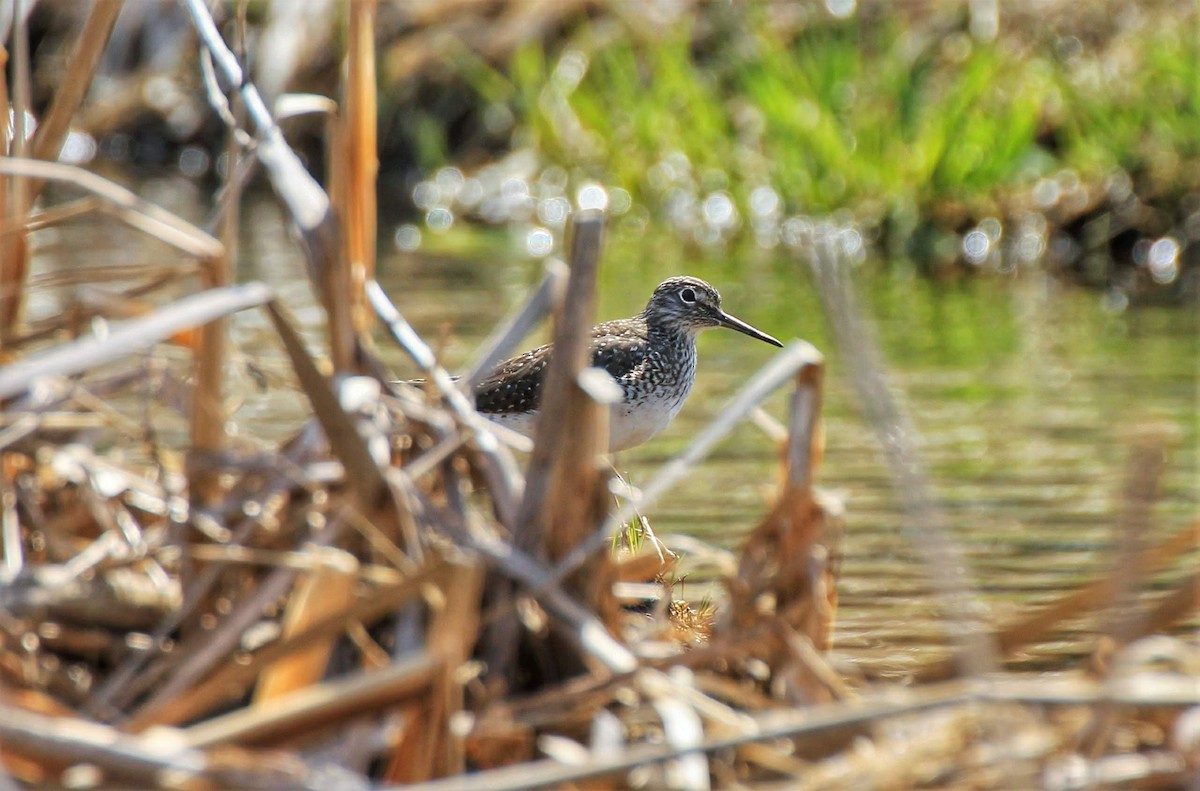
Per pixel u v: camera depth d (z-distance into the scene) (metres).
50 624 7.96
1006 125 35.41
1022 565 14.13
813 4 40.59
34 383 8.92
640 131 38.56
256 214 36.88
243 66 9.61
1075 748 7.14
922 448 18.81
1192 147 34.50
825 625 8.62
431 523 8.25
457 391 8.81
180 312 7.26
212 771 6.35
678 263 33.34
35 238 31.38
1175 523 15.20
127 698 7.62
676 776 6.92
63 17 42.84
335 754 7.04
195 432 8.48
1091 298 30.06
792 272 32.06
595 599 8.20
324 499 8.48
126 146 43.19
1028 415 20.50
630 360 16.00
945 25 39.91
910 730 7.41
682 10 41.53
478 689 7.79
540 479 8.12
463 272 31.70
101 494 8.66
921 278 32.56
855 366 7.41
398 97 41.03
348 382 8.45
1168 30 37.31
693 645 8.59
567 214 38.19
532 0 42.22
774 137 36.91
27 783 6.47
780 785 7.22
